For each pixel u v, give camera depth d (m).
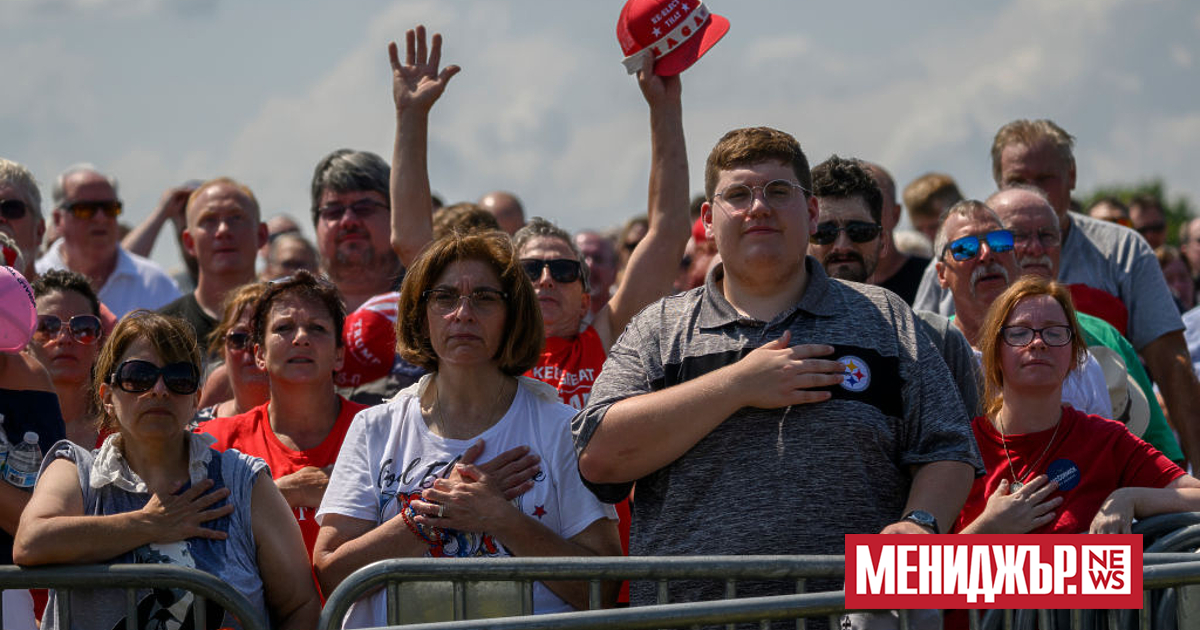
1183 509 16.05
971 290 20.73
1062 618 14.98
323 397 19.19
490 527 15.23
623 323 20.78
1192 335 27.52
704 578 13.56
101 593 14.51
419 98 21.86
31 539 14.41
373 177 25.36
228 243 26.58
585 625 13.13
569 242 21.20
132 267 29.59
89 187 28.73
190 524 14.92
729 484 14.45
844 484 14.23
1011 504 15.98
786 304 15.31
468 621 13.01
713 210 15.53
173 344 15.40
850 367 14.60
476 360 16.08
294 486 18.02
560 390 20.09
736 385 14.08
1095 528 15.95
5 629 15.23
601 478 14.88
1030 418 17.11
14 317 16.19
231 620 14.73
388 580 13.82
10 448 16.23
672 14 20.83
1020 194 22.14
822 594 13.52
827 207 21.33
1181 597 14.60
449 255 16.34
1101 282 24.48
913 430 14.59
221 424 19.34
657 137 21.05
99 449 15.68
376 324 21.45
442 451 15.98
